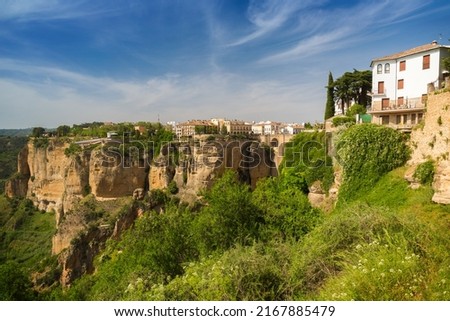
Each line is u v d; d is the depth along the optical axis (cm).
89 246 7012
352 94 5744
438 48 3522
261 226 2377
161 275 2133
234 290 1215
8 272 3831
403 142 2962
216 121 16675
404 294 922
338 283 1101
